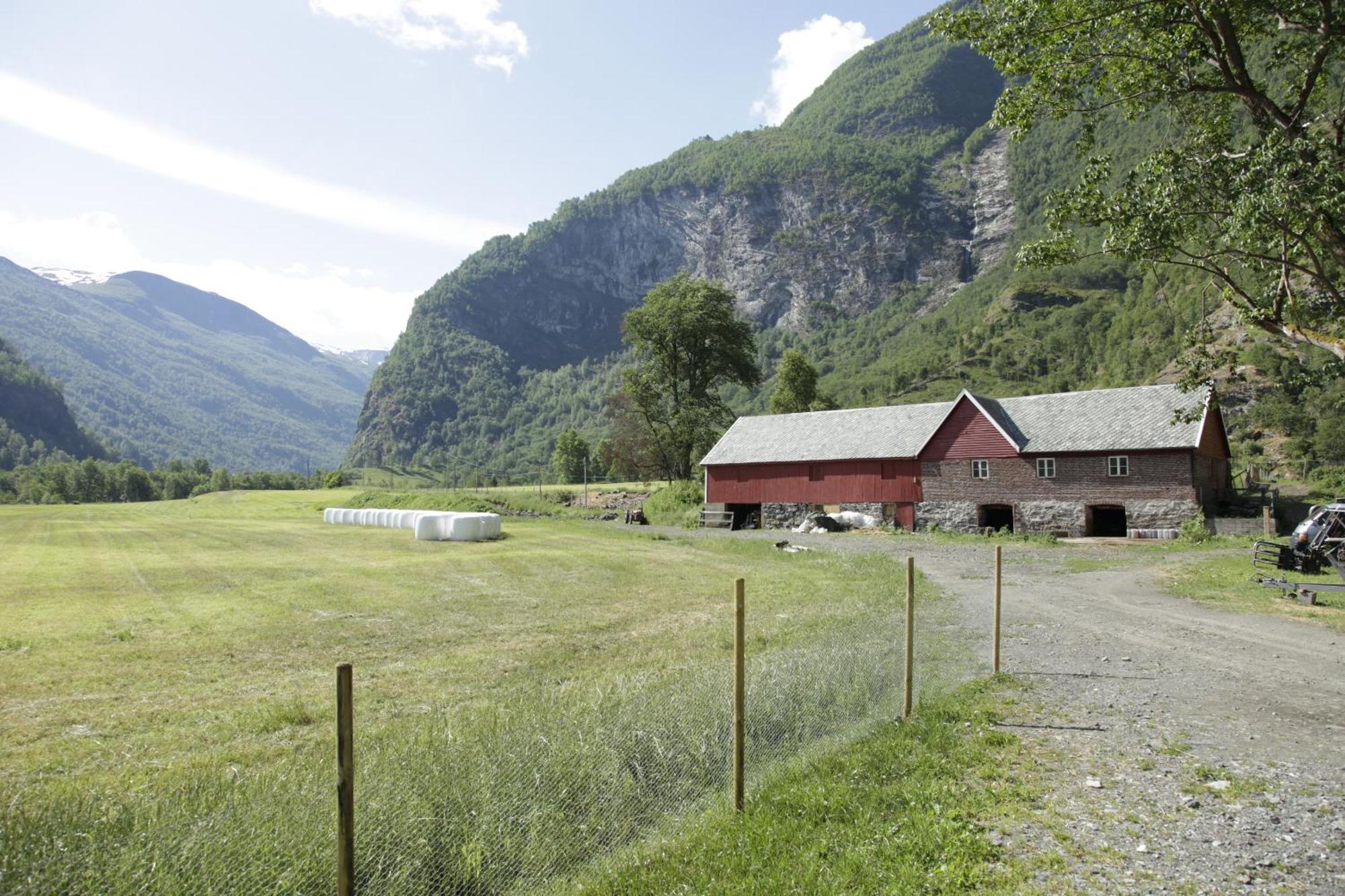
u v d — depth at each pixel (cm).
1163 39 1748
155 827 447
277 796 508
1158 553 3192
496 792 568
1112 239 1800
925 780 753
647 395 8025
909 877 559
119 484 15575
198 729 943
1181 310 10612
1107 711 1007
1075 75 1822
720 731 745
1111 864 588
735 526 5434
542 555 3161
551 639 1529
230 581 2348
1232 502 4291
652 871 584
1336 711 1011
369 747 770
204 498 9231
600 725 681
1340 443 6981
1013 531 4341
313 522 5747
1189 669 1249
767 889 544
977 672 1221
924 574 2553
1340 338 1548
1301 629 1608
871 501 4847
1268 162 1455
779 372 9169
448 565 2834
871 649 990
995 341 18200
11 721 977
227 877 439
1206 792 732
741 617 702
